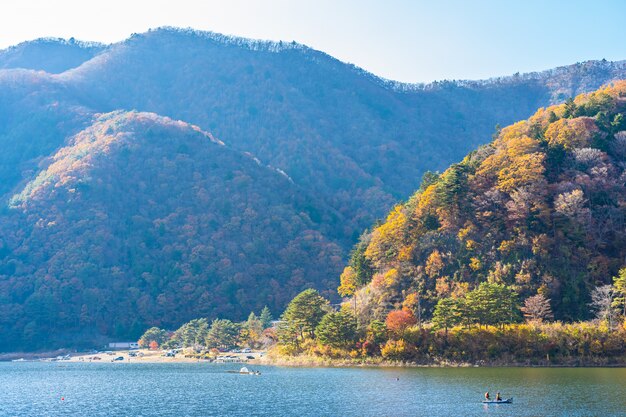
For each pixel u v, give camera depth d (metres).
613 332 166.50
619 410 108.56
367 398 128.25
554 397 121.12
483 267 194.12
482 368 168.38
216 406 127.56
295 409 119.62
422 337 182.50
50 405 136.00
